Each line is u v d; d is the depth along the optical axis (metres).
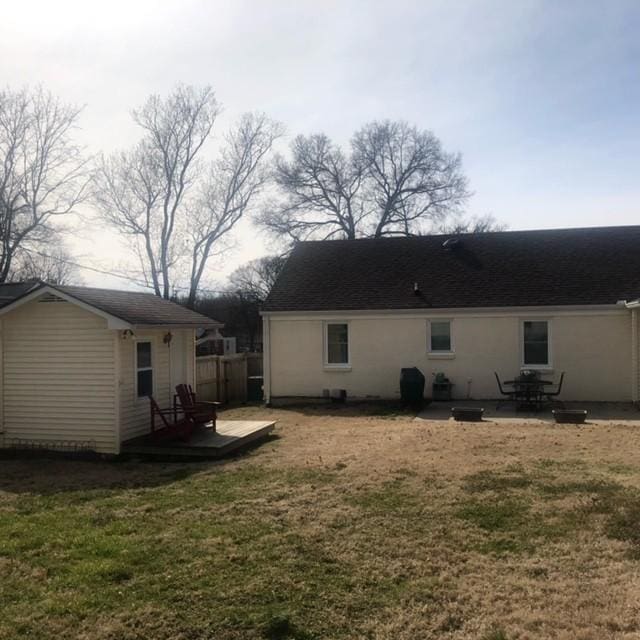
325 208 44.22
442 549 5.98
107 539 6.45
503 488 8.00
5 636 4.45
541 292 18.52
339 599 4.95
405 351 19.20
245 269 49.81
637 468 8.93
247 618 4.63
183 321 13.40
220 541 6.30
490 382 18.64
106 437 11.66
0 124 29.98
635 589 4.96
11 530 6.89
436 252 21.36
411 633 4.42
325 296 20.09
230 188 34.75
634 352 17.48
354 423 15.27
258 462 10.47
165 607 4.83
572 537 6.19
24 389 12.15
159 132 32.72
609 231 20.61
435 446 11.01
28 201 30.98
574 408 16.64
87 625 4.58
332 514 7.14
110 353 11.67
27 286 16.27
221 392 20.91
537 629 4.40
